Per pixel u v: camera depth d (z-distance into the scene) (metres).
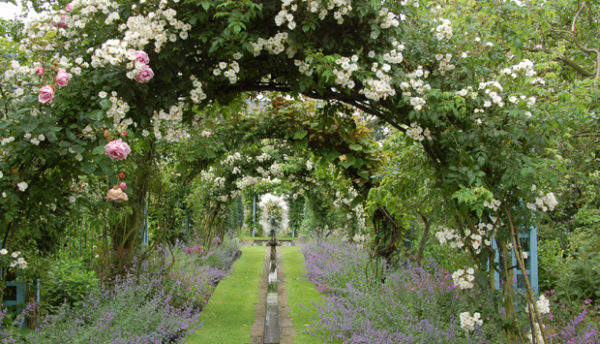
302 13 2.54
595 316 3.29
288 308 5.47
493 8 2.94
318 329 4.26
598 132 3.65
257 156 7.44
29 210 2.44
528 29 2.97
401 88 2.55
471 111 2.62
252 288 6.93
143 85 2.34
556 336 2.86
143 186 4.57
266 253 12.40
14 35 3.02
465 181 2.59
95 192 3.29
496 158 2.51
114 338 3.13
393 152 4.27
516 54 2.94
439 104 2.55
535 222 2.70
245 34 2.43
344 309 3.99
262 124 4.51
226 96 3.03
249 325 4.71
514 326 2.70
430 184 3.10
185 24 2.39
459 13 3.11
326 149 4.43
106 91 2.31
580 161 3.74
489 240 2.80
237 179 8.91
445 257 4.29
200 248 8.26
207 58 2.63
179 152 4.79
